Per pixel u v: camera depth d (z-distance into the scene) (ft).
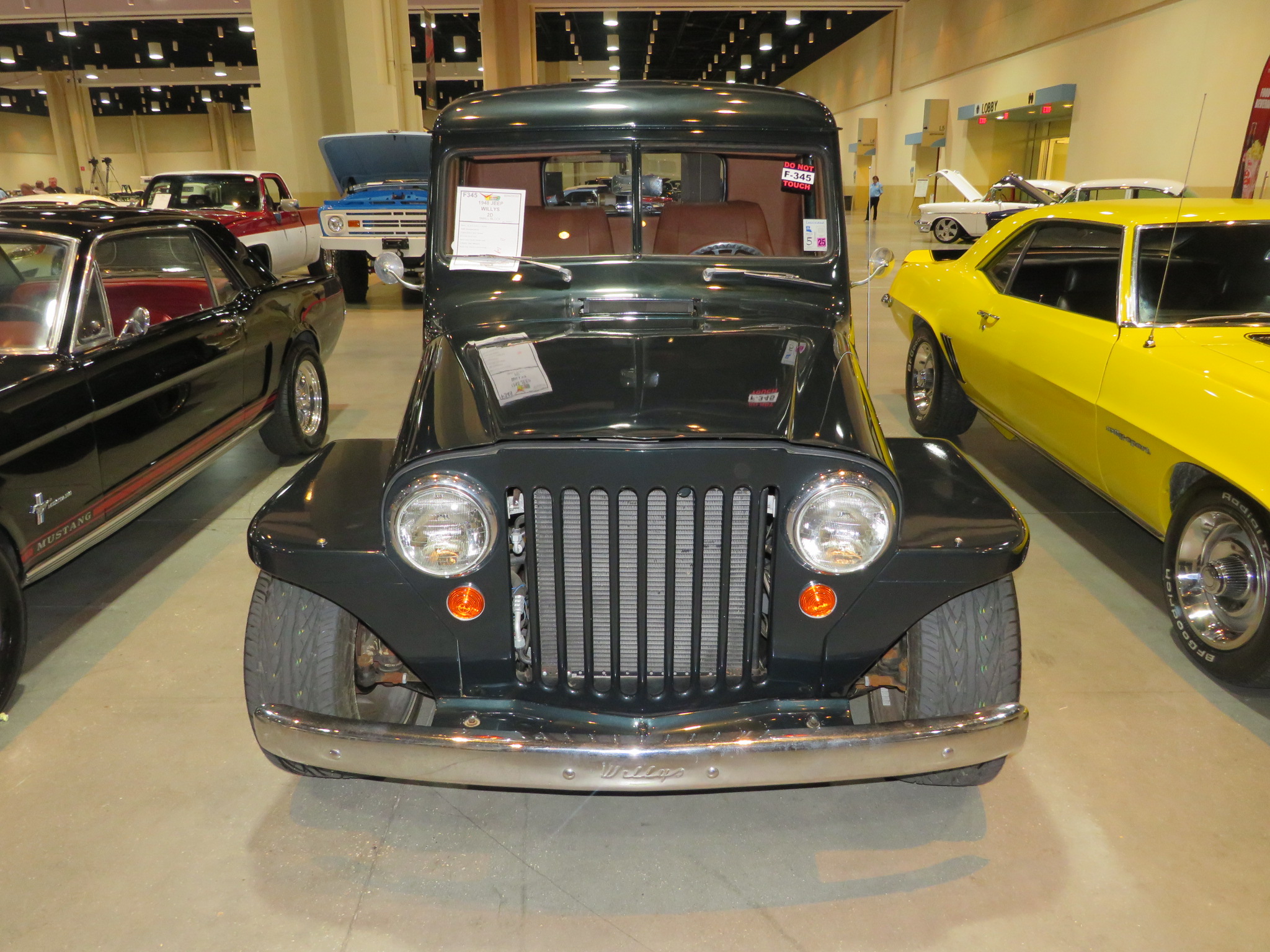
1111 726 9.46
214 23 105.09
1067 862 7.64
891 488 6.66
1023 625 11.53
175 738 9.32
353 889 7.40
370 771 6.54
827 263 9.94
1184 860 7.64
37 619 11.76
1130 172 59.21
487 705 7.18
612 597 6.89
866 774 6.43
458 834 8.04
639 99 9.74
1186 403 10.31
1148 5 56.75
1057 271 14.10
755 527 6.73
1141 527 13.46
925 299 18.04
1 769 8.83
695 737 6.33
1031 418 13.98
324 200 54.75
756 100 9.86
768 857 7.77
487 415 7.06
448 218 9.89
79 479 10.77
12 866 7.57
